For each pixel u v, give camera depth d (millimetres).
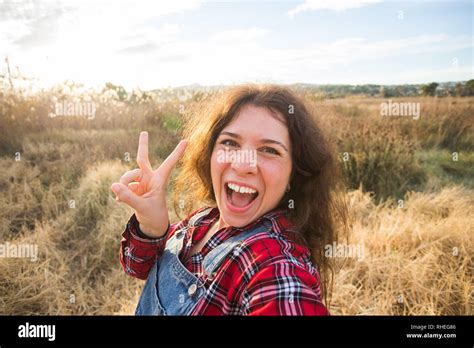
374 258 2633
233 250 851
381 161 3850
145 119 4543
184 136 1250
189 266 949
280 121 896
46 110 4406
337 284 2418
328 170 1028
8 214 3301
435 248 2686
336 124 4059
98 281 2807
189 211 1311
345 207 1191
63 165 3840
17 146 4133
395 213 3250
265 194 895
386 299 2314
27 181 3646
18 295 2473
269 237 842
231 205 908
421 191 3758
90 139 4230
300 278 762
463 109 4684
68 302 2496
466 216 3094
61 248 3074
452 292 2355
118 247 3061
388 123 4465
